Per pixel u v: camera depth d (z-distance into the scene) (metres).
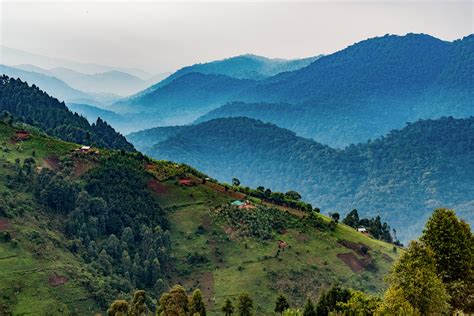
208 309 155.62
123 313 116.81
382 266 190.12
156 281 167.88
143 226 187.38
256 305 157.62
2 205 166.75
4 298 133.50
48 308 136.12
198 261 182.00
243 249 187.50
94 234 179.50
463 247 83.94
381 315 82.31
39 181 189.62
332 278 175.12
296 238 196.88
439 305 78.75
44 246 158.12
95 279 154.12
